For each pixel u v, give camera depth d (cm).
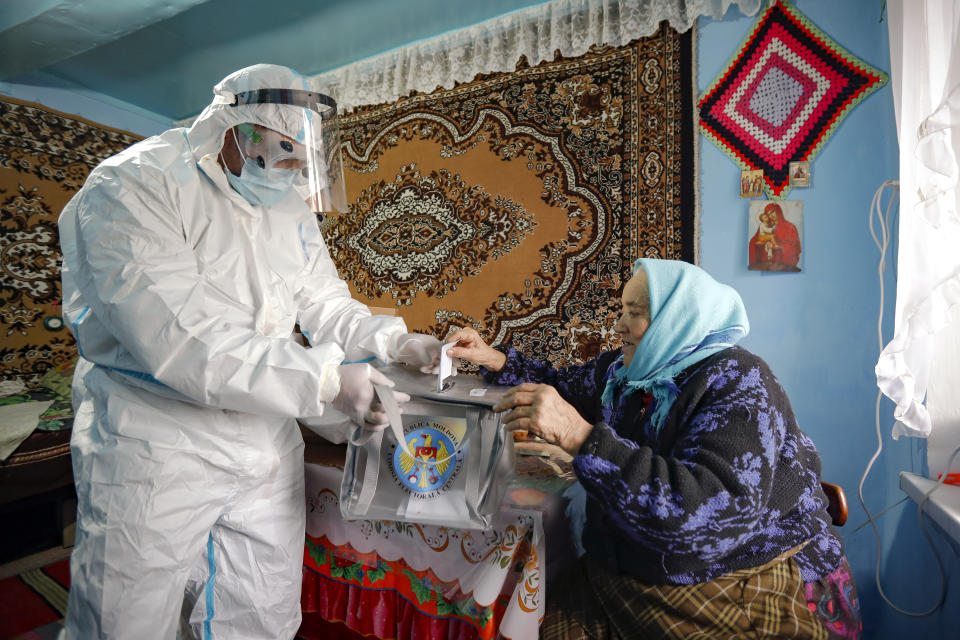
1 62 247
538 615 101
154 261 101
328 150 122
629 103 201
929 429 115
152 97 315
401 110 249
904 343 111
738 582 92
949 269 106
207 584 120
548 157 216
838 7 172
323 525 136
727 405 93
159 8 201
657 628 91
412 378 135
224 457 112
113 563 104
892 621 151
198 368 97
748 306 185
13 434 208
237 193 118
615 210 204
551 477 123
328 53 256
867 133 168
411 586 121
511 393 103
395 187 250
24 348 274
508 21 219
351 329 144
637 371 109
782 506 93
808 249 176
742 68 185
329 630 139
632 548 96
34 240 278
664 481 84
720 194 188
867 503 168
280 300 125
